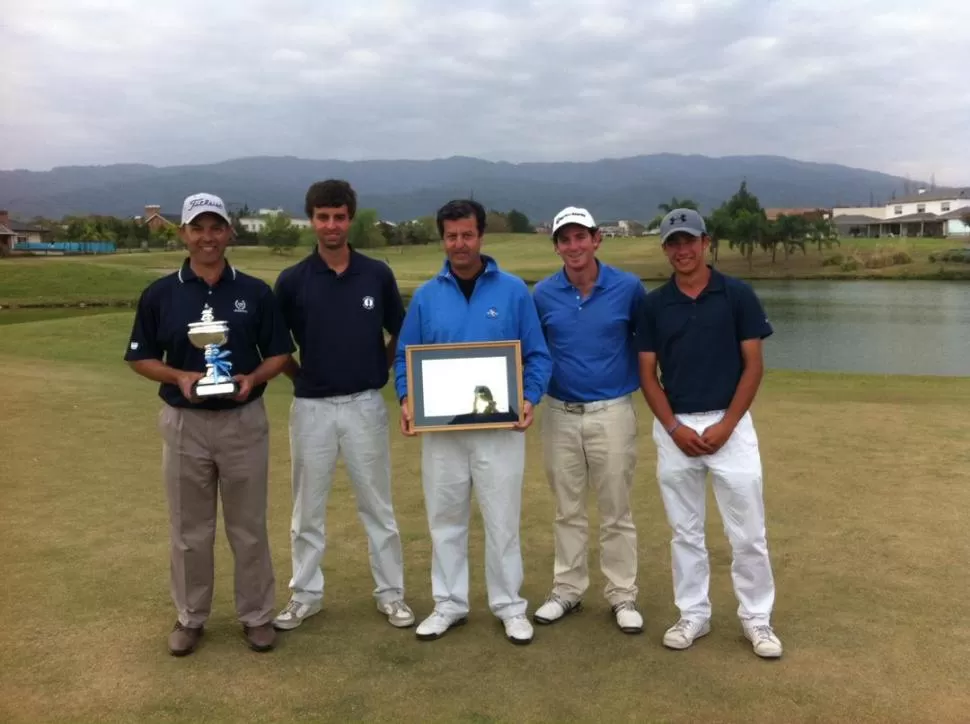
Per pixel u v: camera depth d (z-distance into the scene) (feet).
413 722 9.75
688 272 11.67
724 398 11.70
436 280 12.37
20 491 19.29
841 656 11.37
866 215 404.98
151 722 9.73
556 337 12.80
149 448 23.65
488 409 11.87
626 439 12.72
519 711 10.00
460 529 12.57
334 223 11.90
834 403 33.14
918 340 89.71
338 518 17.81
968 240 293.84
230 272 11.60
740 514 11.76
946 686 10.48
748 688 10.53
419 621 12.87
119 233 325.62
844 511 17.93
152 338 11.57
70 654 11.47
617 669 11.14
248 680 10.80
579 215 12.24
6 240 279.28
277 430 26.96
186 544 11.66
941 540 16.01
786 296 158.92
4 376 37.60
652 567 15.17
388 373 13.28
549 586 14.40
